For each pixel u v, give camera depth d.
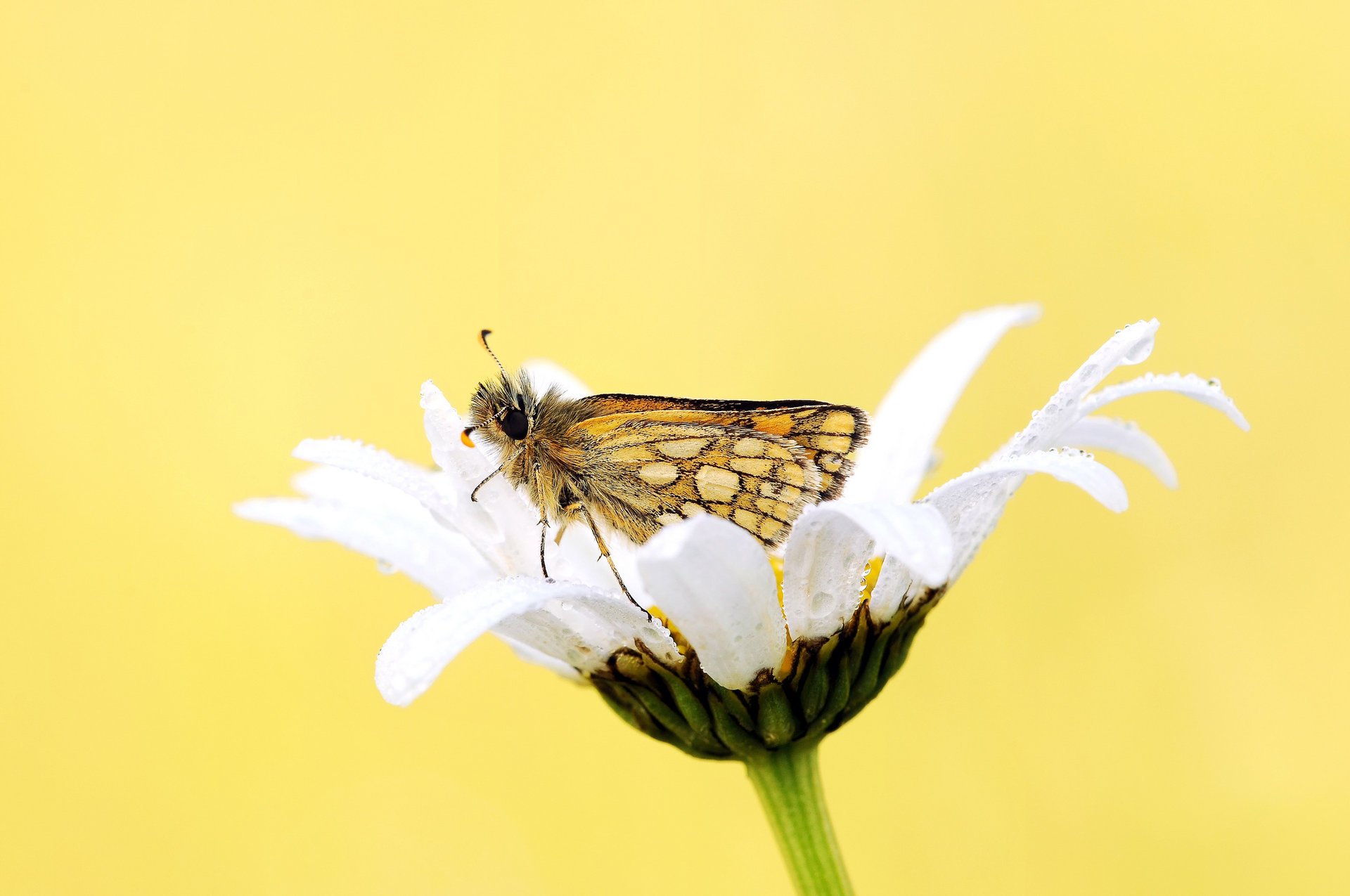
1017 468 0.17
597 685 0.18
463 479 0.18
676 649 0.18
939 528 0.17
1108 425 0.19
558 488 0.19
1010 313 0.20
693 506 0.19
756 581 0.18
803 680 0.18
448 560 0.19
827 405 0.18
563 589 0.18
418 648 0.17
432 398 0.18
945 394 0.20
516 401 0.19
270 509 0.19
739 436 0.18
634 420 0.19
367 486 0.19
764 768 0.18
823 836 0.18
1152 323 0.18
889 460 0.20
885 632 0.18
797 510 0.19
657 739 0.18
